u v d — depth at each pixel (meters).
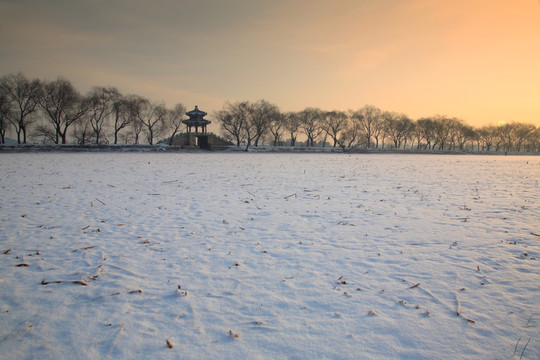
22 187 15.73
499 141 124.25
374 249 7.36
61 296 5.20
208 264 6.52
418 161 42.31
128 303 5.00
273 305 4.96
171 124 79.25
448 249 7.31
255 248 7.46
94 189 15.50
